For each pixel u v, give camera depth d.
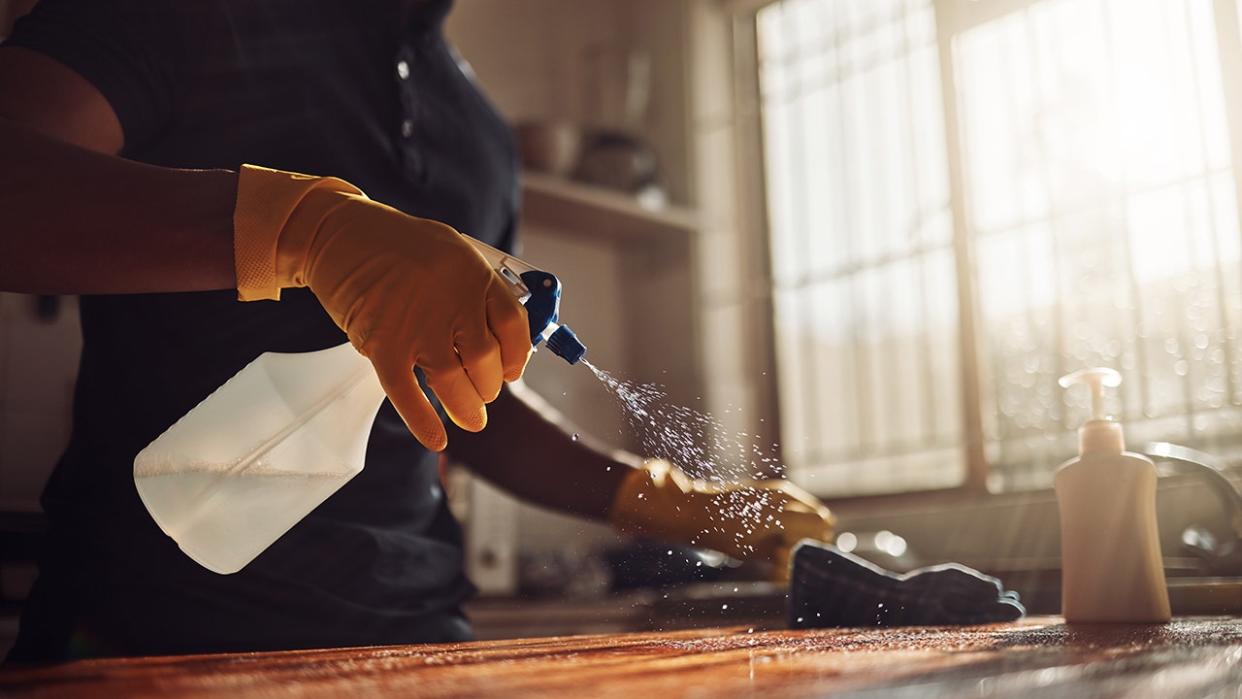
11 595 1.64
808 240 2.67
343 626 1.01
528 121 2.57
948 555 2.12
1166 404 1.80
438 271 0.72
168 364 0.99
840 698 0.40
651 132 3.01
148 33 0.95
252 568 0.97
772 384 2.70
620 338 2.96
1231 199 1.67
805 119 2.71
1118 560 0.89
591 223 2.79
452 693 0.43
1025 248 2.04
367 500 1.06
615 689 0.44
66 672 0.51
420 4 1.23
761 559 1.16
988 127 2.12
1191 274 1.75
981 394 2.11
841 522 2.36
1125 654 0.56
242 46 1.02
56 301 2.03
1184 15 1.72
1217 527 1.55
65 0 0.92
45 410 2.00
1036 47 2.01
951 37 2.17
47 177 0.73
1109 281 1.89
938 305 2.34
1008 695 0.40
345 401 0.80
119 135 0.92
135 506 0.95
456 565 1.20
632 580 2.14
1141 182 1.83
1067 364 1.97
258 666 0.55
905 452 2.39
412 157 1.15
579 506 1.27
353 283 0.72
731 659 0.57
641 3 3.07
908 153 2.44
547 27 3.00
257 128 1.04
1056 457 1.98
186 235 0.73
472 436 1.32
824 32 2.68
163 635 0.94
